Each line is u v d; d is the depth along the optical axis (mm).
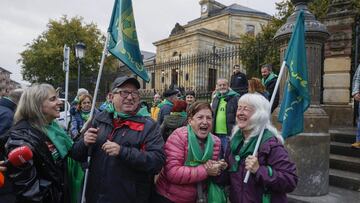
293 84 3164
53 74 28812
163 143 2805
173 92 7062
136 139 2689
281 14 18141
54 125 2750
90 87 18344
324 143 4855
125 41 2994
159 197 2930
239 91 7730
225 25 37438
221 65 12867
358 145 5965
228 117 5660
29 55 28984
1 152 3004
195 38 28781
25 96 2607
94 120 2865
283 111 3203
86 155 2756
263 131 2570
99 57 29672
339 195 4863
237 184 2600
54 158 2592
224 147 3068
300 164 4805
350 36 9102
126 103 2736
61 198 2711
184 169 2768
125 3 3035
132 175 2654
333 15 9391
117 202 2596
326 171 4895
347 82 9227
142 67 3115
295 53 3199
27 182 2340
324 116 4898
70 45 29094
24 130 2486
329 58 9539
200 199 2789
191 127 2963
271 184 2383
